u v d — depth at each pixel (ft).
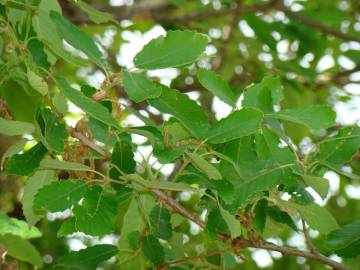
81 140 3.37
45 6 3.51
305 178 3.34
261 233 3.51
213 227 3.44
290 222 3.51
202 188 3.48
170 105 3.29
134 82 3.23
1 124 3.31
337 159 3.44
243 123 3.28
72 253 3.52
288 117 3.36
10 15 3.52
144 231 3.48
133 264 3.65
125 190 3.40
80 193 3.27
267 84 3.52
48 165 3.30
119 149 3.29
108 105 3.39
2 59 3.68
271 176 3.36
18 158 3.34
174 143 3.30
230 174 3.36
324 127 3.36
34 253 3.71
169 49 3.28
